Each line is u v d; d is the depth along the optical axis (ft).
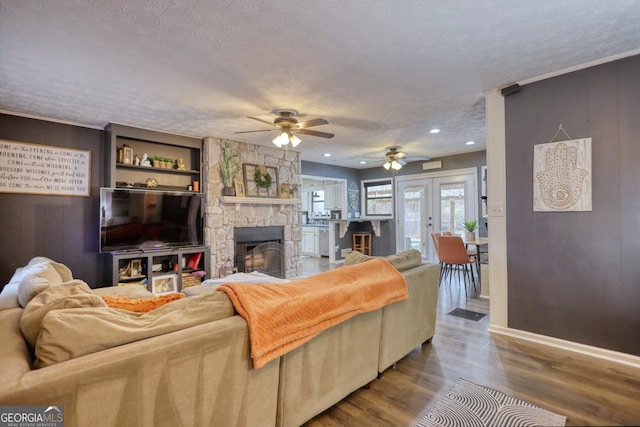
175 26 6.65
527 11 6.29
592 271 8.56
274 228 18.83
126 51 7.65
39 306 4.30
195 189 16.07
